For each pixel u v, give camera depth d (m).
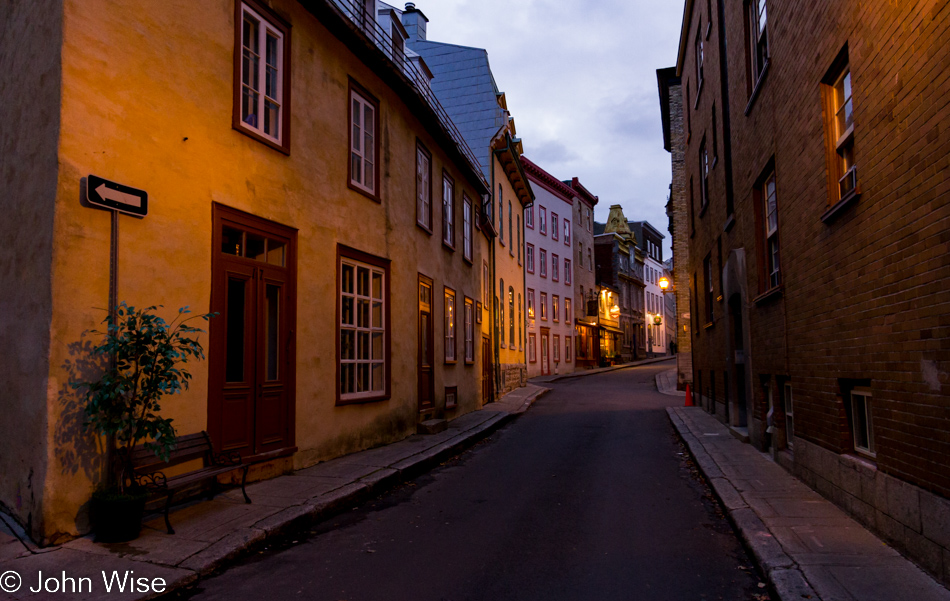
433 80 25.78
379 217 11.13
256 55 8.06
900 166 4.80
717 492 7.46
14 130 5.89
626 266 57.34
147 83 6.18
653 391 26.70
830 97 6.54
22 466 5.39
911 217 4.66
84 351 5.41
